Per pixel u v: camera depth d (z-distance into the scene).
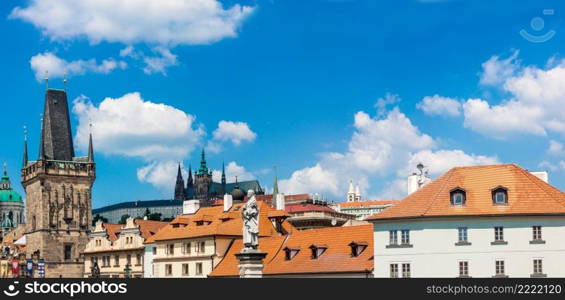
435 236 100.44
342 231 120.94
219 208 152.75
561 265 96.75
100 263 182.50
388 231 103.62
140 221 177.62
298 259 121.12
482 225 99.25
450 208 100.88
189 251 142.75
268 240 131.00
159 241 149.62
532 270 97.31
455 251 99.44
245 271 81.62
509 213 98.31
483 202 100.69
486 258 98.44
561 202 99.31
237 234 139.12
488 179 103.25
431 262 100.12
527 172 104.12
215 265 136.25
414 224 101.88
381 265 103.38
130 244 173.25
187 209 165.75
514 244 98.00
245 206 83.44
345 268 111.69
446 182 104.69
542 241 97.38
